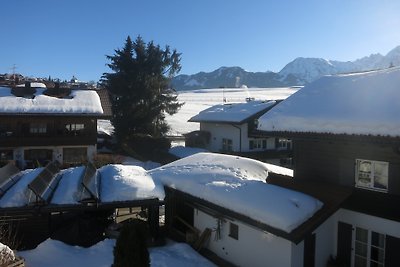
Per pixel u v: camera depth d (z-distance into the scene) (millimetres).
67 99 31891
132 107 40219
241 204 12992
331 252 12898
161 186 16500
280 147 35469
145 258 9453
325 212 11977
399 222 11023
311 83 15758
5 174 16469
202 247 15164
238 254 13633
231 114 35062
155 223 15883
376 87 12750
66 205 14406
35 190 13992
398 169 11109
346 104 12562
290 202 12352
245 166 17516
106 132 46094
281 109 14484
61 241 15148
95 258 13445
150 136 38875
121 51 41156
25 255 13352
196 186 15422
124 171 17547
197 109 79688
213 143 37812
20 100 30062
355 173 12289
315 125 12469
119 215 19656
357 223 12180
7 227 16031
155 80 41062
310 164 13773
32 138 29969
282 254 11836
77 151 31797
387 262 11336
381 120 10758
